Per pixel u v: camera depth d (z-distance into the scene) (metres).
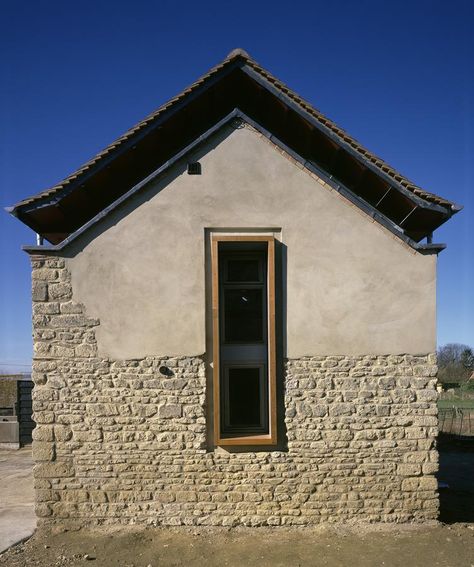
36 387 7.59
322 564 6.43
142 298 7.73
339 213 7.93
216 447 7.62
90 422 7.56
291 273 7.86
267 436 7.59
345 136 8.13
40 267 7.70
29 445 16.33
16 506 8.89
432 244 7.89
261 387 8.00
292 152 7.91
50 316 7.66
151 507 7.50
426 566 6.38
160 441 7.55
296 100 8.16
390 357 7.80
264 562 6.49
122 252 7.77
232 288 8.16
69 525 7.46
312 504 7.58
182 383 7.64
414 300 7.90
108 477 7.52
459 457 14.88
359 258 7.90
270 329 7.69
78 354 7.63
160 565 6.41
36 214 8.23
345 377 7.74
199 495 7.53
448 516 8.34
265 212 7.89
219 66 7.96
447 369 50.34
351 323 7.82
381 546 6.93
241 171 7.93
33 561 6.50
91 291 7.71
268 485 7.57
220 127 7.93
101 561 6.51
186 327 7.73
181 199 7.86
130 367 7.64
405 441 7.68
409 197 8.06
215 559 6.57
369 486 7.62
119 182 8.77
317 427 7.66
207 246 7.90
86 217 8.96
